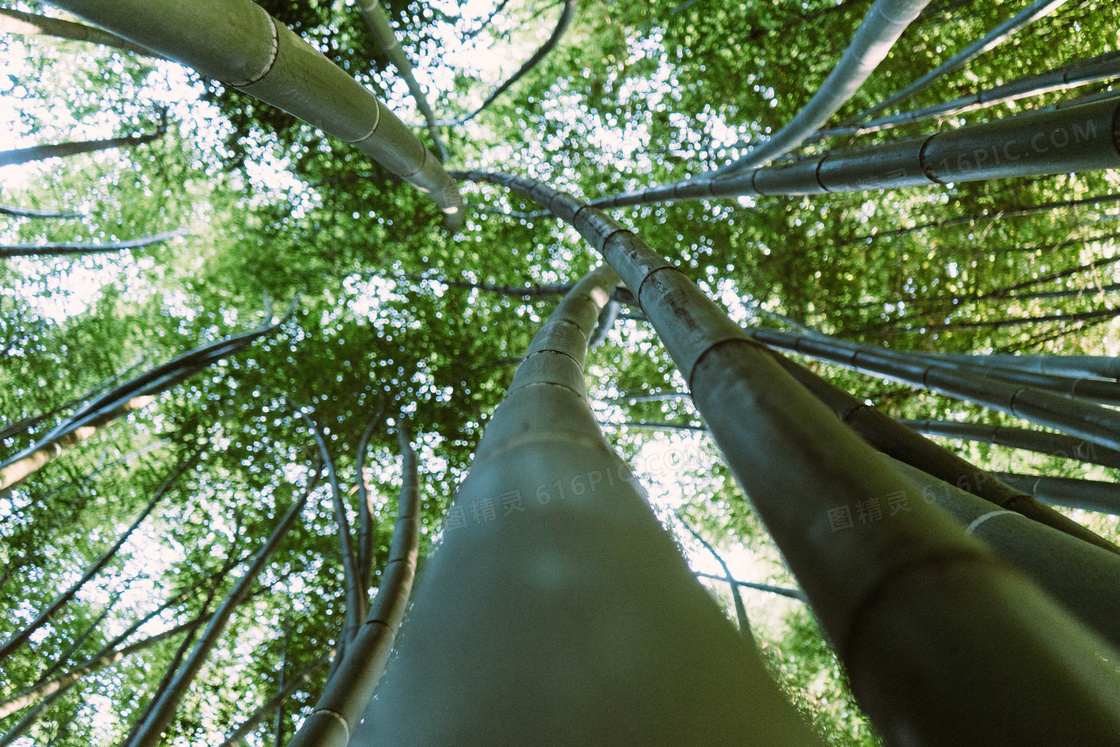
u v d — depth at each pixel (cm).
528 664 81
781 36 866
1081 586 154
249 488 870
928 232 862
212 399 880
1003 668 60
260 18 251
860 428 259
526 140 959
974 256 852
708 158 914
